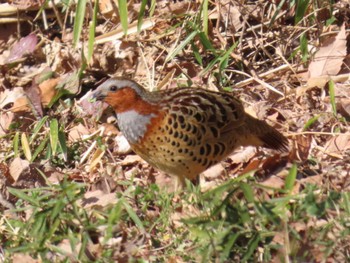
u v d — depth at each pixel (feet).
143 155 32.55
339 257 27.66
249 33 41.34
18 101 39.68
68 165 36.99
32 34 42.55
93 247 29.35
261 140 33.78
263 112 37.65
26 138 36.52
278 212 27.35
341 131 36.22
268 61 40.73
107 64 41.34
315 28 40.63
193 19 40.98
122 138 37.04
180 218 28.96
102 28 42.98
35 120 39.27
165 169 32.63
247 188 27.45
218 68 39.73
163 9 42.24
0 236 31.63
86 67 40.93
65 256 29.25
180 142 31.58
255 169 31.96
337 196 28.58
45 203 31.83
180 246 29.55
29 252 29.07
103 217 30.27
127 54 41.34
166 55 41.11
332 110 36.83
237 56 40.32
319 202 28.68
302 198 28.27
